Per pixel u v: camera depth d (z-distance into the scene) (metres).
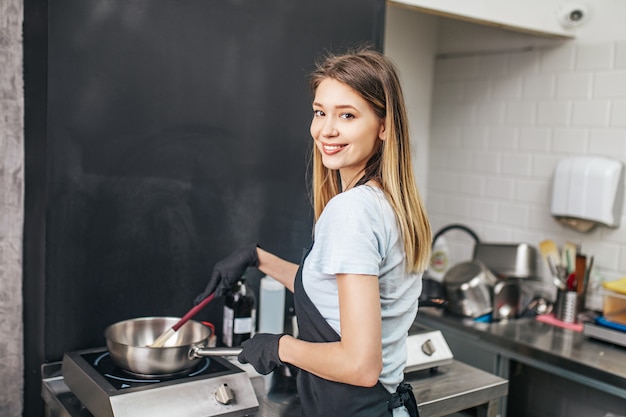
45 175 1.85
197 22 2.05
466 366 2.20
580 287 2.84
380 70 1.42
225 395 1.64
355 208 1.35
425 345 2.11
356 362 1.29
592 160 2.84
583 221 2.89
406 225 1.42
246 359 1.53
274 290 2.18
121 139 1.96
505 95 3.26
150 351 1.62
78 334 1.95
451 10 2.59
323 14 2.29
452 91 3.50
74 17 1.84
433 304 2.18
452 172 3.53
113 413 1.51
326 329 1.42
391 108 1.42
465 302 2.83
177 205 2.08
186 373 1.72
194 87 2.07
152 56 1.98
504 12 2.75
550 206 3.04
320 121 1.45
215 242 2.17
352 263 1.31
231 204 2.19
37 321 1.93
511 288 2.85
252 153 2.21
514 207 3.24
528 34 3.14
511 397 2.91
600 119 2.89
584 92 2.95
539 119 3.12
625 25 2.79
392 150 1.42
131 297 2.03
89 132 1.90
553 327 2.76
